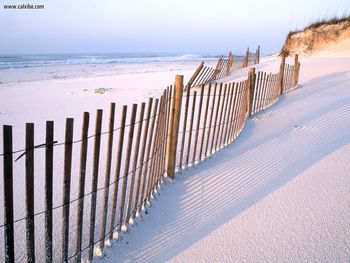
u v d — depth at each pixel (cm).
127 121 777
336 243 283
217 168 465
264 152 505
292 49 2355
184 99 1004
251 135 623
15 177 455
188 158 479
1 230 324
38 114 921
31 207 212
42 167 497
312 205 344
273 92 882
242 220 331
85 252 286
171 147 424
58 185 423
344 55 1983
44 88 1573
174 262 277
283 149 504
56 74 2642
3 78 2244
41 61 5525
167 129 415
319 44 2208
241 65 1941
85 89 1454
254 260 274
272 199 363
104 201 279
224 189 399
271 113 762
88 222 333
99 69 3375
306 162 444
